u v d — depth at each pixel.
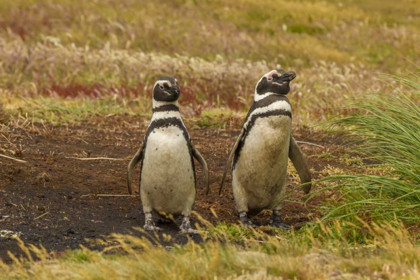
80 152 35.19
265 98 24.59
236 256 17.52
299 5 105.62
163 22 86.62
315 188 30.36
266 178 25.16
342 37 90.81
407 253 17.58
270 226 26.03
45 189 28.70
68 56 60.53
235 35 83.81
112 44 74.94
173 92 23.59
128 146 37.47
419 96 28.27
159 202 24.72
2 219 24.73
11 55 59.75
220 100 52.06
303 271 16.20
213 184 31.80
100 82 54.53
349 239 22.58
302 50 80.25
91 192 29.19
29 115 43.53
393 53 85.44
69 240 22.80
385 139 26.45
